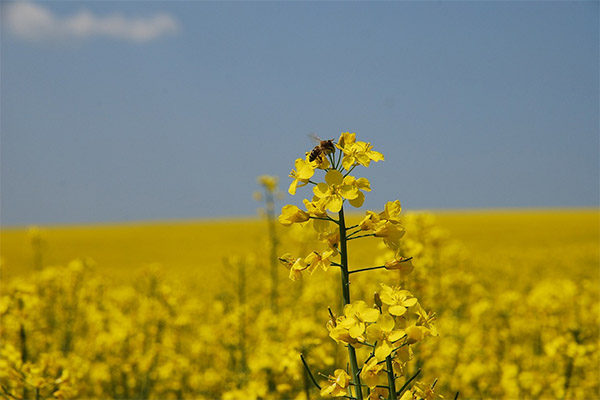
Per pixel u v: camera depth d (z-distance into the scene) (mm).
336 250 784
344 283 783
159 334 1841
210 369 1696
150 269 2102
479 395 1608
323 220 787
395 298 771
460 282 1836
